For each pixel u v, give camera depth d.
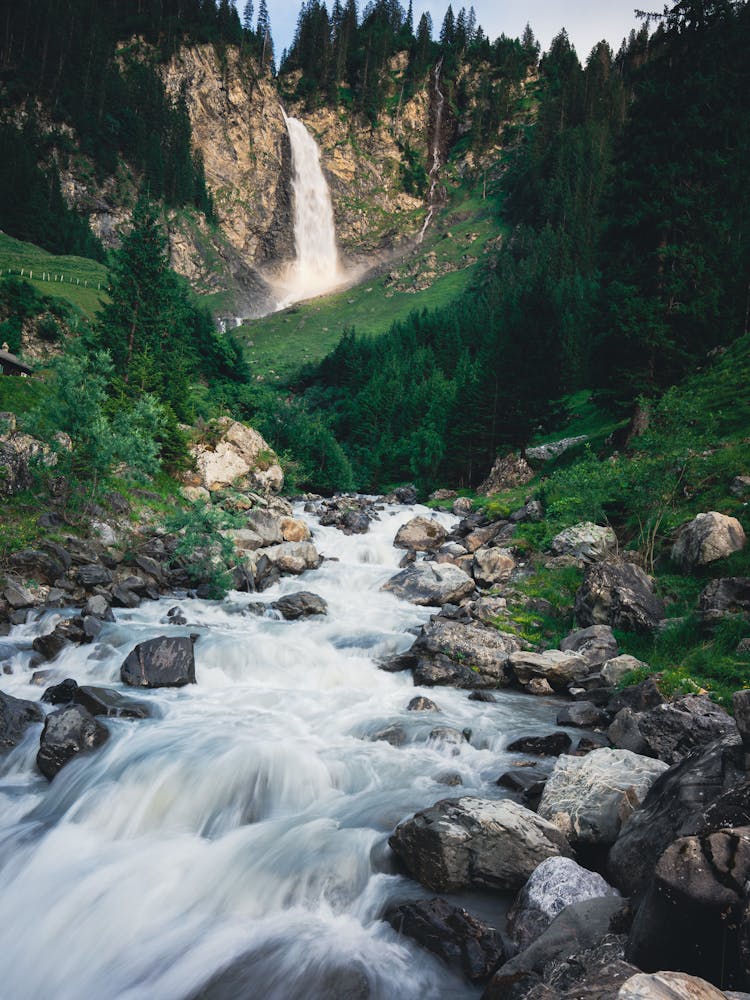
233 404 78.75
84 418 30.53
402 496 67.44
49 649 19.59
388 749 14.02
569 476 29.64
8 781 13.02
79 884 9.96
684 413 29.16
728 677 16.14
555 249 163.75
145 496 35.78
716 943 5.59
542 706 17.47
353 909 9.26
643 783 10.10
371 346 161.12
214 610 25.67
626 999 4.43
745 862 5.71
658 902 6.00
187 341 72.56
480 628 22.20
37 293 94.88
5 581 23.84
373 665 20.06
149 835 11.24
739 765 8.11
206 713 15.75
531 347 66.44
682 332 41.12
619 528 30.53
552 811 10.44
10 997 8.59
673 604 22.02
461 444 71.38
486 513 41.75
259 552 32.75
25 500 28.94
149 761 12.68
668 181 41.28
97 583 25.81
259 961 8.34
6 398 37.59
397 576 30.83
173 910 9.41
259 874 9.93
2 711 14.41
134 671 17.73
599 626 21.28
